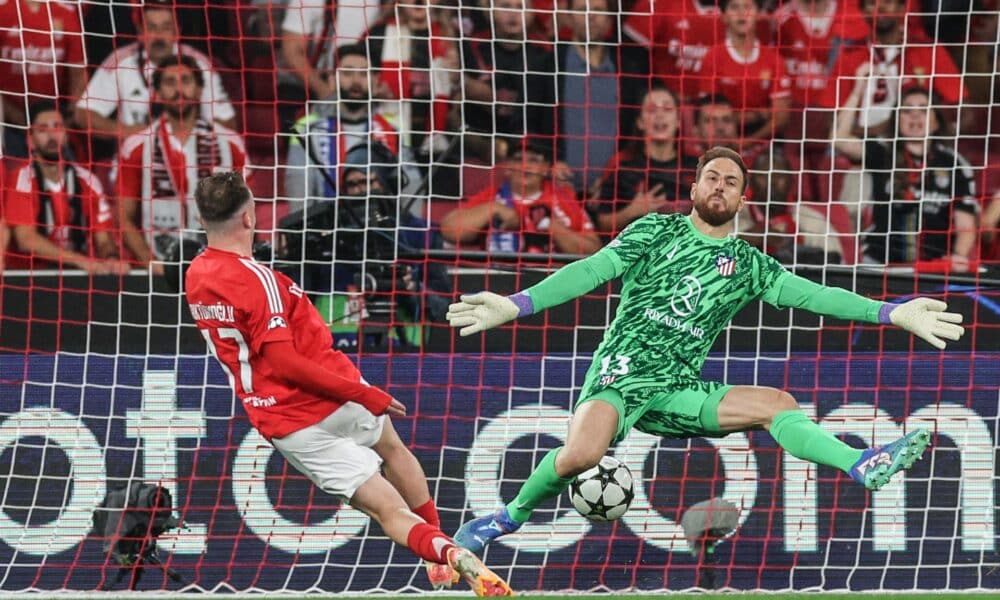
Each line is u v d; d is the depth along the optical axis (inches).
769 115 1315.2
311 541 973.8
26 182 1238.9
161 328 1109.1
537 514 980.6
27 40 1300.4
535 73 1162.0
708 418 759.7
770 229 1263.5
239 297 666.8
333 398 681.6
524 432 1009.5
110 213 1237.7
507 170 1251.2
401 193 1169.4
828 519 989.8
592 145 1278.3
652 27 1268.5
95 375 1005.2
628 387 759.1
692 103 1312.7
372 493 683.4
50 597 887.1
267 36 1307.8
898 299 1077.1
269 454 992.2
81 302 1127.0
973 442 1005.8
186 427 997.2
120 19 1306.6
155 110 1274.6
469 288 1104.2
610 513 781.3
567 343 1081.4
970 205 1254.9
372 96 1273.4
